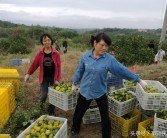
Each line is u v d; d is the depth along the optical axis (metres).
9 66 13.18
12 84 6.58
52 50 5.82
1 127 5.48
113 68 4.52
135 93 5.74
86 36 42.28
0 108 5.39
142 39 14.22
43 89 6.04
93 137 5.30
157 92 5.16
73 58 16.61
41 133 4.36
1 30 45.78
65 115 6.27
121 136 5.28
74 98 5.36
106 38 4.30
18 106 6.59
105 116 4.72
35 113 5.94
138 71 11.42
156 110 4.81
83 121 5.71
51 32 50.41
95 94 4.63
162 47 15.66
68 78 10.12
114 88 6.48
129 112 5.61
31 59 17.47
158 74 10.48
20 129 5.38
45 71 5.93
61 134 4.43
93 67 4.50
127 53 13.69
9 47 24.00
